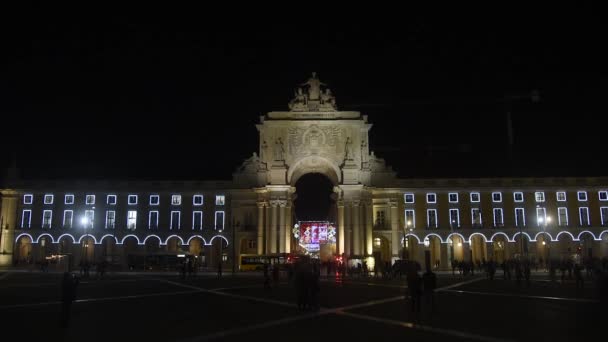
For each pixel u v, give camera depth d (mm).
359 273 51562
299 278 20062
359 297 25219
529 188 65562
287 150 64938
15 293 27156
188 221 66062
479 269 61344
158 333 14383
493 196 65875
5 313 18906
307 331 14562
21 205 65875
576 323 16031
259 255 59562
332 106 65875
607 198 65062
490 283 36250
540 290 29484
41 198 66188
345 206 62812
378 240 67688
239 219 65688
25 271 53281
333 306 21078
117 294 27125
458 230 65062
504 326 15430
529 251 64375
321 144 64875
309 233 65750
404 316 17797
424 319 16984
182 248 65562
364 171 64562
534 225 64812
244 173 66250
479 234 64938
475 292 28188
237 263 64250
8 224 65125
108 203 66438
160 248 65562
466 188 65812
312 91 66312
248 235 65000
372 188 64688
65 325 15547
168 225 65938
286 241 62406
